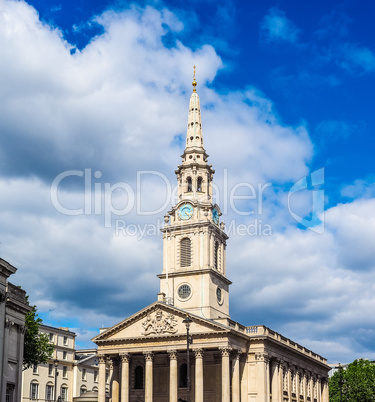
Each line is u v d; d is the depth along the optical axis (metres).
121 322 116.56
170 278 127.19
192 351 111.31
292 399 130.00
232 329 109.75
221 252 132.62
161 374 121.69
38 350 106.56
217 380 114.81
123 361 115.25
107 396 151.12
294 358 135.00
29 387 138.75
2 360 75.88
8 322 78.38
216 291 127.12
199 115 141.62
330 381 184.38
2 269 74.62
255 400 114.50
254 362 116.88
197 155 136.88
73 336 158.00
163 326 113.81
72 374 154.88
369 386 168.50
